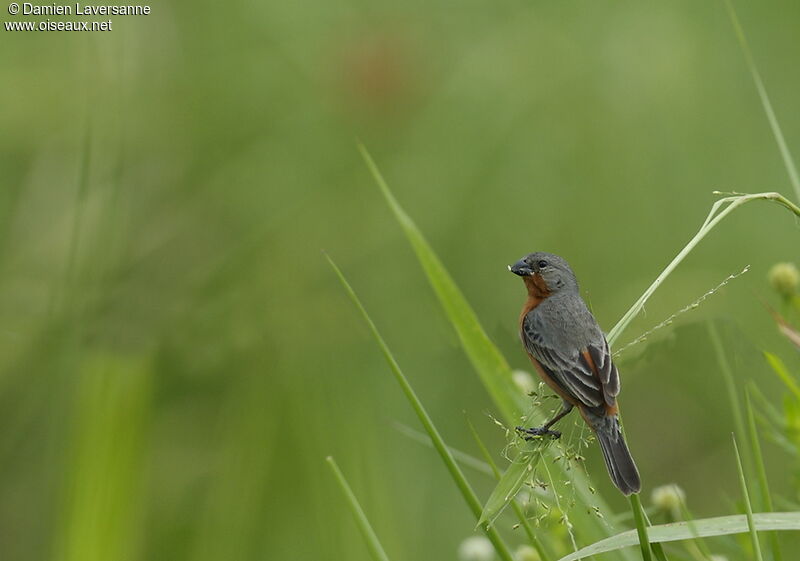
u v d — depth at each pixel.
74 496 7.79
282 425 10.13
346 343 12.88
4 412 11.14
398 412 12.32
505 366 8.06
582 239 14.22
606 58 14.61
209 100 14.27
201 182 13.92
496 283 14.02
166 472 11.49
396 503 10.40
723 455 12.61
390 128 14.62
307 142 14.59
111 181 12.24
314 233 14.01
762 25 14.80
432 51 14.77
